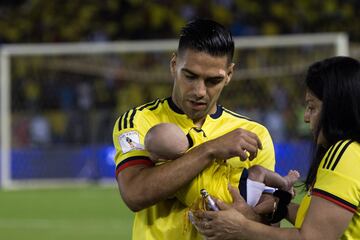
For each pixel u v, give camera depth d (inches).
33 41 1115.3
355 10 1119.6
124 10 1125.7
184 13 1117.1
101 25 1120.8
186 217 213.6
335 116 199.6
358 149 197.2
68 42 1109.7
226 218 201.8
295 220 217.8
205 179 209.8
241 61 827.4
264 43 766.5
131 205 210.1
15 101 871.7
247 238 201.8
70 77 893.8
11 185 832.9
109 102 903.1
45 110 872.9
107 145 824.9
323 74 201.9
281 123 799.7
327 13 1113.4
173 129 209.8
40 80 882.1
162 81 905.5
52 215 627.5
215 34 208.8
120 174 215.9
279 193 217.0
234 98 828.6
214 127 225.9
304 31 1107.9
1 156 823.7
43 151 839.7
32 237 525.3
